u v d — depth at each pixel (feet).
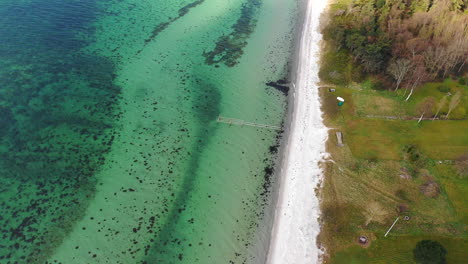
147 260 106.42
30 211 118.21
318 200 119.65
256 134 149.69
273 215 118.42
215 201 123.13
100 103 162.91
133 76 181.68
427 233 107.55
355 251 104.06
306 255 104.83
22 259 105.40
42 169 131.95
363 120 150.71
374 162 131.23
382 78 173.68
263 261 106.42
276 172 133.18
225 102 166.81
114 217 117.19
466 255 101.71
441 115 151.53
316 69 185.57
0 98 160.97
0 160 134.10
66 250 107.96
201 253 108.27
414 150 132.05
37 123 150.41
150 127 151.64
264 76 185.26
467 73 175.32
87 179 129.18
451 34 186.50
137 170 132.98
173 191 126.11
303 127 150.20
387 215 112.88
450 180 123.65
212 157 139.03
